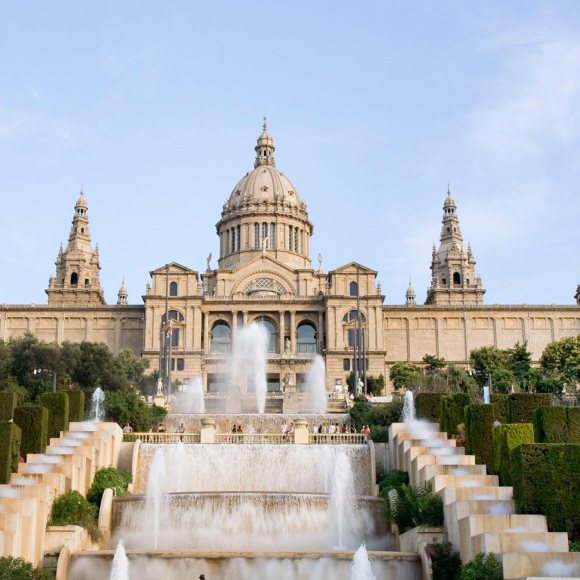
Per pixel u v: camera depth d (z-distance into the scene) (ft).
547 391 424.46
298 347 549.95
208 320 542.57
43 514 164.25
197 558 157.38
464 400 225.35
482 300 640.58
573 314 576.20
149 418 280.72
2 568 145.48
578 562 135.44
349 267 549.95
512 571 135.13
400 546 177.06
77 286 636.89
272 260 574.97
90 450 199.72
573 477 156.97
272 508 184.34
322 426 284.20
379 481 213.25
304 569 156.66
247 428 294.66
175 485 214.07
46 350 391.45
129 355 481.05
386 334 568.00
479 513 159.63
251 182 634.84
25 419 200.13
